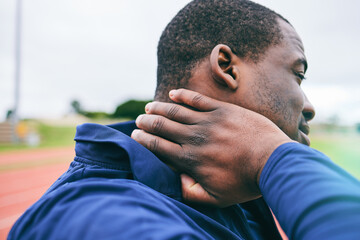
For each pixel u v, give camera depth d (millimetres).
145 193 497
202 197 604
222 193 596
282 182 463
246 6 737
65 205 469
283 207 439
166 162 659
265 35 696
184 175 651
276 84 679
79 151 632
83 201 462
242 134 586
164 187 593
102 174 557
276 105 671
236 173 579
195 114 639
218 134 604
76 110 49188
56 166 9289
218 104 635
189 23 733
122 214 420
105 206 434
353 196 375
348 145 17516
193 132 625
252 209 915
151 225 413
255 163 553
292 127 694
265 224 906
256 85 669
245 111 620
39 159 10930
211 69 662
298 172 450
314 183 417
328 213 370
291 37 737
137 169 555
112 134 605
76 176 564
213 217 634
